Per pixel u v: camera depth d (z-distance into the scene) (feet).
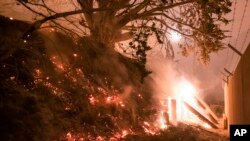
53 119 29.22
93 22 48.70
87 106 34.86
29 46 36.37
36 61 35.42
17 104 27.43
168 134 35.70
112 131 34.17
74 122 31.40
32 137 25.50
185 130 39.83
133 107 42.75
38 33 39.86
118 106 39.42
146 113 44.57
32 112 27.84
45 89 32.55
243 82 35.53
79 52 41.37
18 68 32.40
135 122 39.55
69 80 36.88
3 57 28.37
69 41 41.96
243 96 35.60
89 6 46.37
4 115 25.29
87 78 39.96
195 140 37.01
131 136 33.04
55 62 38.06
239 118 40.47
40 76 34.04
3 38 33.53
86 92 37.27
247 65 32.04
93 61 42.78
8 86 29.04
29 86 31.65
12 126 25.02
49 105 30.91
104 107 37.19
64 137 28.35
